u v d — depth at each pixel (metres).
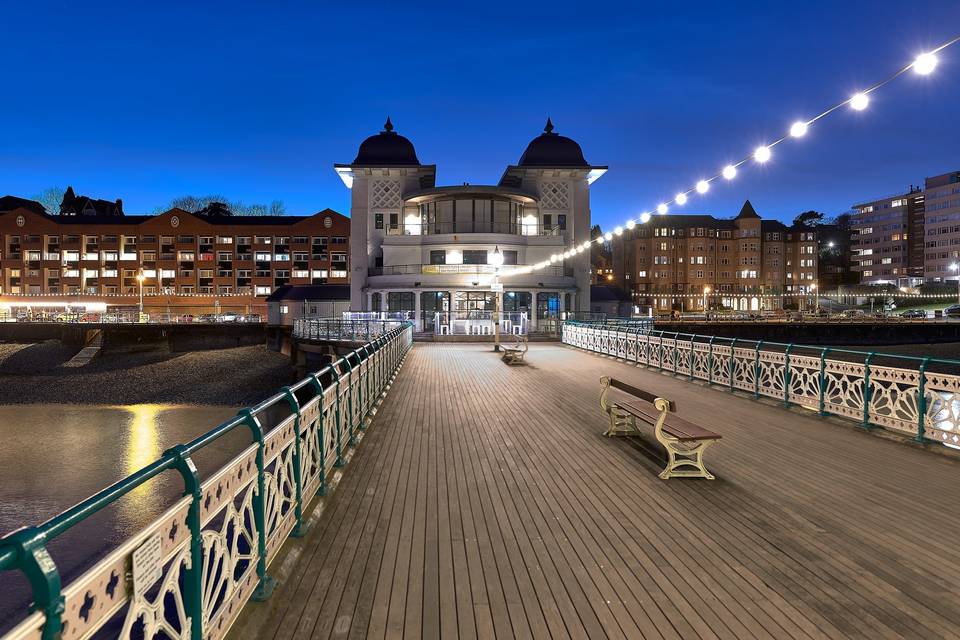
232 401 33.78
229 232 73.75
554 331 35.25
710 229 90.56
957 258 93.06
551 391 12.75
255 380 38.59
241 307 73.31
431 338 31.22
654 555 4.41
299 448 4.72
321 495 5.60
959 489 6.02
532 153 41.50
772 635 3.36
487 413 10.23
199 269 73.44
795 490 6.01
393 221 40.56
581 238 41.34
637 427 8.82
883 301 89.94
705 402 11.35
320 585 3.91
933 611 3.62
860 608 3.65
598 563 4.28
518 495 5.84
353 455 7.37
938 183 96.31
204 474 17.39
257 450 3.69
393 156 40.94
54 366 47.38
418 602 3.70
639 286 89.44
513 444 7.99
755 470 6.73
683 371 15.11
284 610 3.59
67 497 16.33
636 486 6.14
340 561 4.29
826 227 119.25
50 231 73.12
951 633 3.39
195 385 37.75
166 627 2.42
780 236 92.50
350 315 35.22
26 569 1.73
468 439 8.28
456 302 36.78
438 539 4.71
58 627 1.75
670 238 89.81
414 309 37.19
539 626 3.44
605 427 9.10
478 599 3.75
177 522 2.56
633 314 52.31
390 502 5.61
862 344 55.88
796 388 10.61
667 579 4.03
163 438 24.09
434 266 36.66
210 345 53.94
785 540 4.71
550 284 37.69
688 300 89.19
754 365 11.81
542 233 40.97
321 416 5.78
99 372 43.97
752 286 90.38
